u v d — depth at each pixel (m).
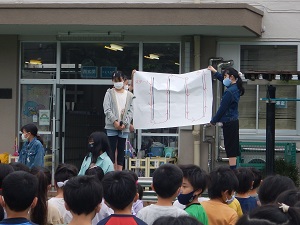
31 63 23.89
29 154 17.12
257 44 23.02
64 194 8.06
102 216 9.77
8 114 23.75
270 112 18.23
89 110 23.88
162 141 23.28
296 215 4.95
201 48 23.11
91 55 23.75
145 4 20.88
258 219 4.87
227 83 17.95
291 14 22.89
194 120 20.83
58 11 21.11
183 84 20.95
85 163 14.13
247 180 11.16
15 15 21.17
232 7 20.69
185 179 9.45
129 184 8.23
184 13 20.78
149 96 21.00
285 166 21.58
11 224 7.50
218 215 9.57
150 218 8.64
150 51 23.50
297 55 22.91
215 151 22.78
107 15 21.00
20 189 7.51
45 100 23.97
